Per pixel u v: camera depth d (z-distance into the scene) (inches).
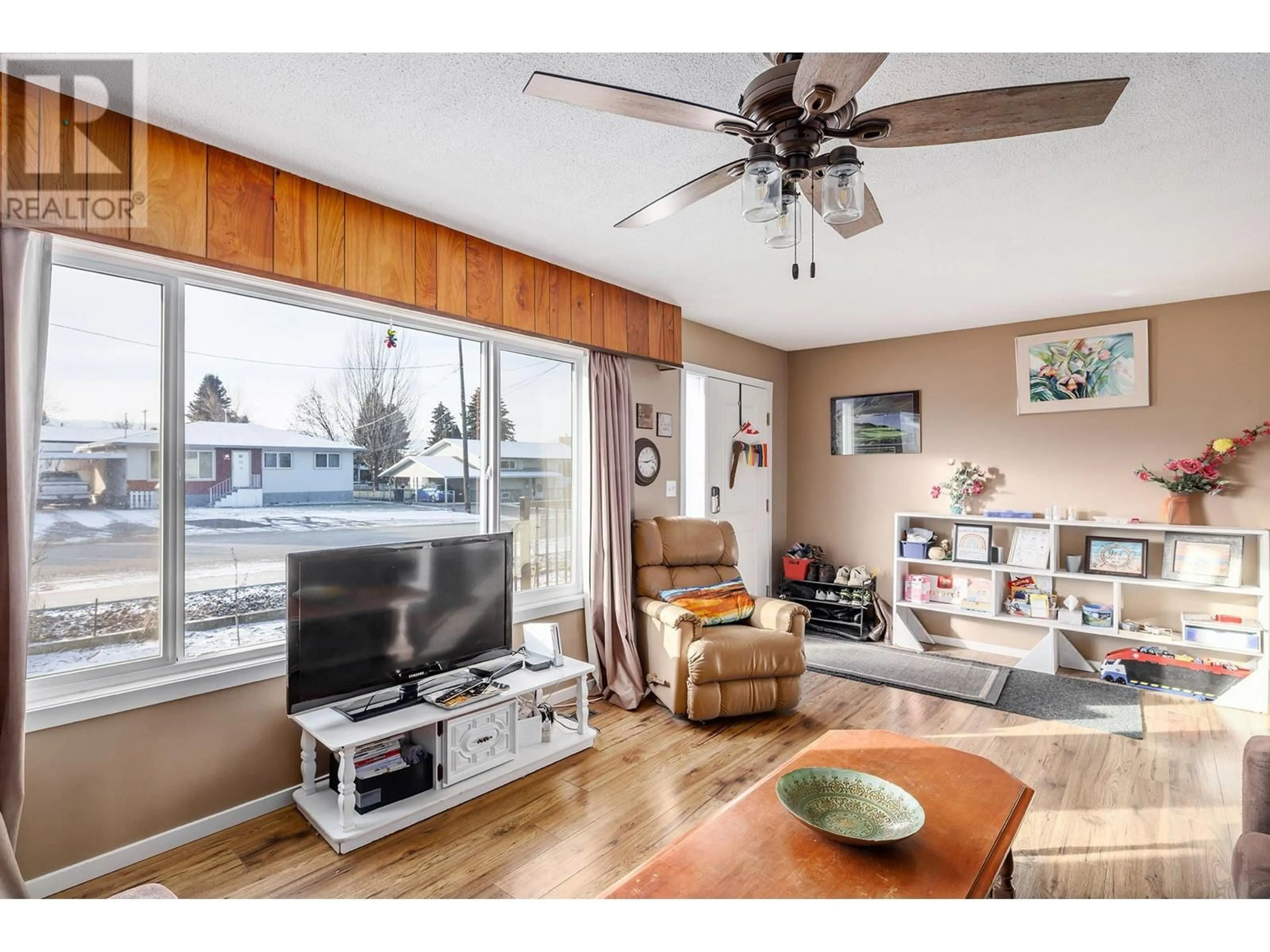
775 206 61.5
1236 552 149.4
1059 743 121.7
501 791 102.5
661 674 139.3
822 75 50.0
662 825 92.7
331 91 73.6
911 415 203.6
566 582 148.6
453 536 124.3
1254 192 98.7
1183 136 82.4
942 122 57.1
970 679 160.2
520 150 87.7
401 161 90.7
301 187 95.0
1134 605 165.6
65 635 79.0
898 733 121.3
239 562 95.2
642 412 165.0
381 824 88.0
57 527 78.6
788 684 134.7
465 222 112.7
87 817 78.2
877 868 56.8
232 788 90.7
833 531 220.8
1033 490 181.8
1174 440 161.2
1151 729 128.3
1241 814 95.7
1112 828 91.6
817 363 225.0
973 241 120.6
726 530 165.9
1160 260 130.1
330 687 90.7
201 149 84.8
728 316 180.7
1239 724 131.1
